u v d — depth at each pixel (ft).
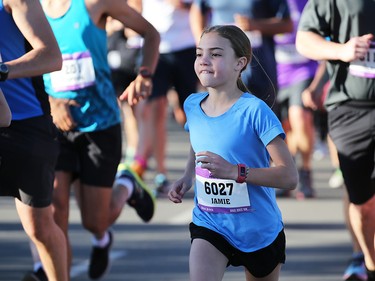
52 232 50.65
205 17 88.63
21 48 49.14
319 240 74.79
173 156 122.62
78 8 56.70
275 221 44.37
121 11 57.52
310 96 68.80
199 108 44.27
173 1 91.09
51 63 47.50
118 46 97.76
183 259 68.59
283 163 42.50
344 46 54.44
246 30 81.76
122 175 66.03
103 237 62.59
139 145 91.76
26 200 49.98
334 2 55.93
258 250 44.14
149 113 92.48
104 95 57.72
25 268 66.13
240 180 41.93
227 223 44.06
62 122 57.57
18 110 49.67
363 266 62.90
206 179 44.04
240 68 43.75
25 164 49.73
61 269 51.19
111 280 62.95
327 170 114.83
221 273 43.83
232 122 43.32
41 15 47.93
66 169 57.72
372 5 55.26
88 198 58.80
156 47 58.70
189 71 92.27
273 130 42.65
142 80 58.34
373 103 55.57
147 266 66.54
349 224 62.49
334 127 56.90
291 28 82.38
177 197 45.70
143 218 68.80
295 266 66.74
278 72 93.71
